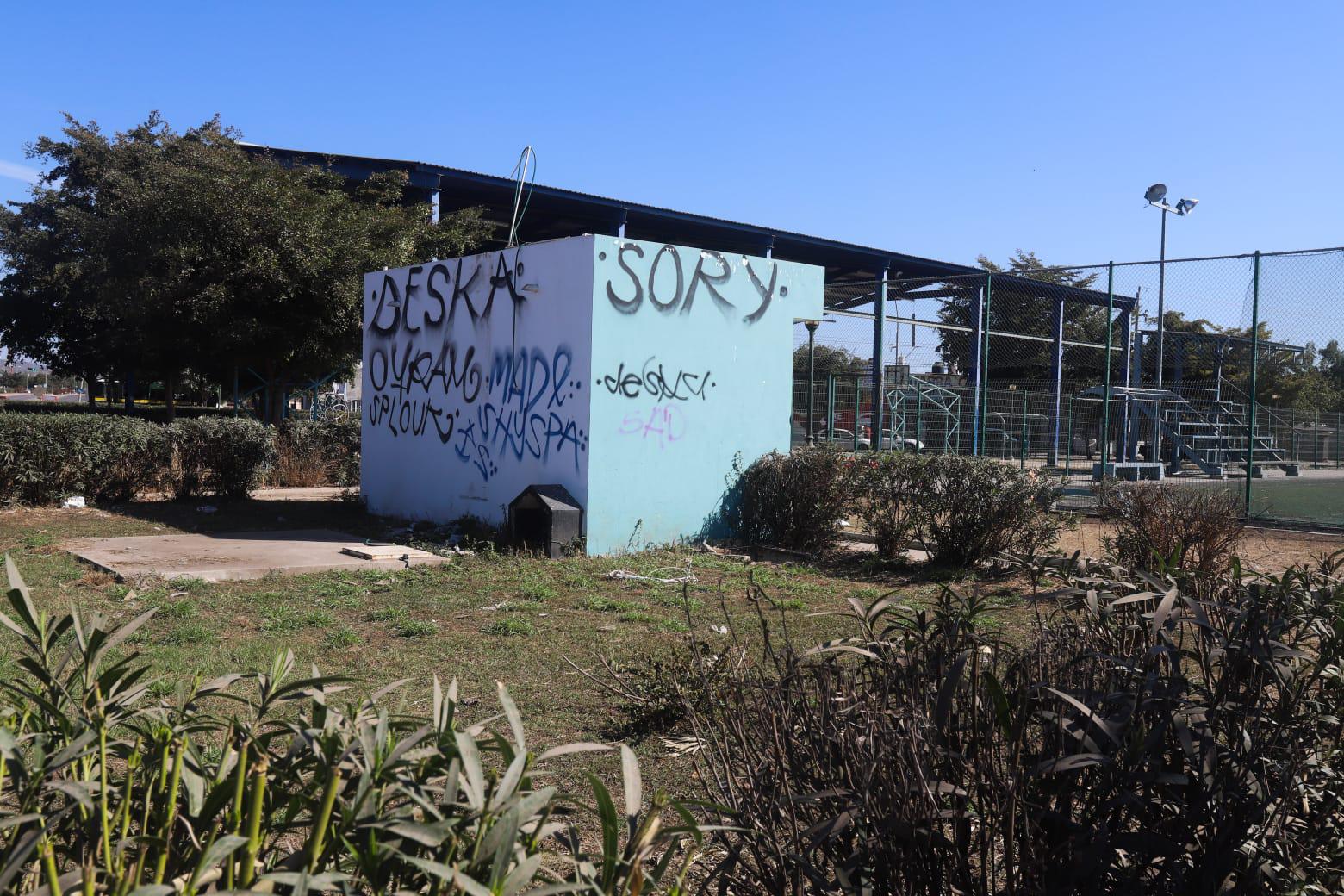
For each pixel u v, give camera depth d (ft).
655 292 34.73
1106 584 9.64
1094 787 8.08
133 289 63.87
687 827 6.44
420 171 78.84
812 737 8.34
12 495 40.93
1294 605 9.53
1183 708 8.15
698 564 32.12
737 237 95.66
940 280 57.88
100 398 228.63
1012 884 7.57
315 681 7.52
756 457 38.09
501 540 34.88
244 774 5.96
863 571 31.91
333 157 79.10
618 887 6.77
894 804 7.39
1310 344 51.85
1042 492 31.19
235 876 5.64
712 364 36.63
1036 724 8.45
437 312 40.65
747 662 17.84
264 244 63.26
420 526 39.11
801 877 7.62
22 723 7.39
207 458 46.85
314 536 36.52
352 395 134.72
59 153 90.17
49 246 88.07
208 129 84.53
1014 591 27.66
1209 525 28.27
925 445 82.02
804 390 83.35
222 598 25.31
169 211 62.28
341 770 6.35
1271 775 8.27
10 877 5.21
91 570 28.50
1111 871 8.05
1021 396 82.23
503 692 6.41
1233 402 72.64
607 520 33.81
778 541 36.06
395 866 5.85
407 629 22.25
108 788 6.57
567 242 33.96
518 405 36.24
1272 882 8.02
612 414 33.73
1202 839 8.16
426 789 6.11
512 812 5.32
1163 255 74.90
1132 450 71.41
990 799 7.85
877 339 65.98
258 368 72.13
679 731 15.26
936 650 8.93
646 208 86.58
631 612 24.57
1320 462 79.77
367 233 67.15
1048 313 106.01
